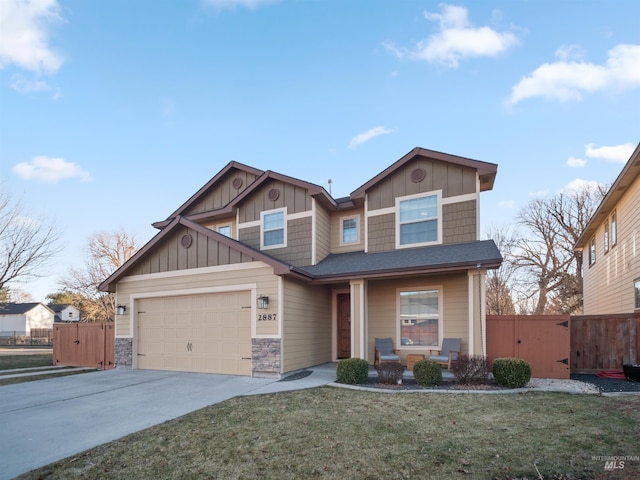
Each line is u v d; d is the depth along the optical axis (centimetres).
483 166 1089
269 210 1352
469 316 941
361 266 1093
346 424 559
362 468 411
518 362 810
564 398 702
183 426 577
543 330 945
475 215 1100
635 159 1029
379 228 1222
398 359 1012
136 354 1202
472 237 1095
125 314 1233
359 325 1055
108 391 856
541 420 561
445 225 1130
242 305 1048
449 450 452
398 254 1141
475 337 932
